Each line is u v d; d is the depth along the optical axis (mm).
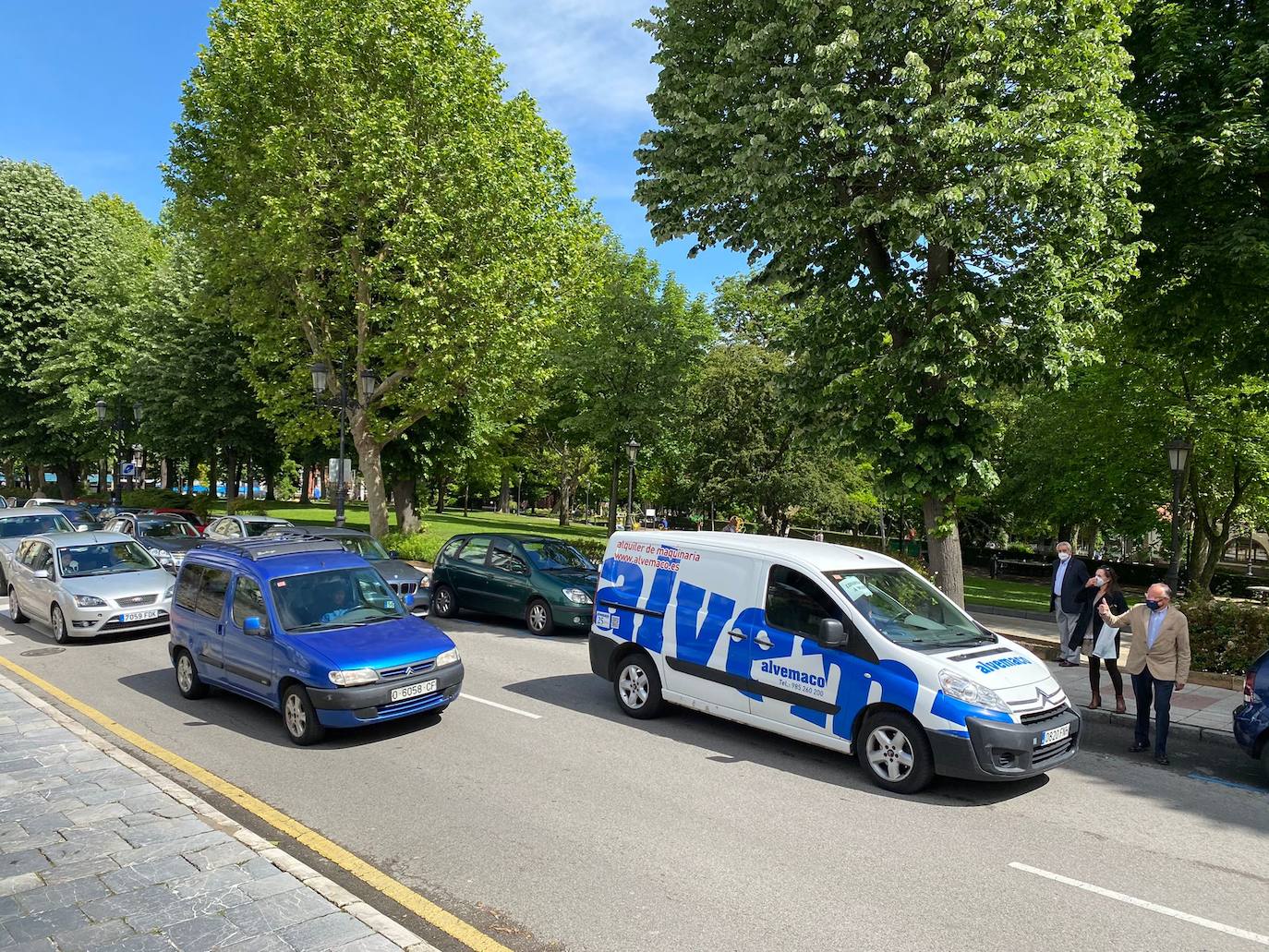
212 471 42000
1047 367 11273
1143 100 14219
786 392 13984
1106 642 9750
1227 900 4988
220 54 19578
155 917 4086
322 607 8406
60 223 37875
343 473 19828
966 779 7113
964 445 11836
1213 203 14148
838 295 13180
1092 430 23438
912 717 6621
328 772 6887
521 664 11352
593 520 68062
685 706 8484
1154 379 21734
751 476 27703
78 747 6941
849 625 7129
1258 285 14430
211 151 20938
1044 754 6645
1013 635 15188
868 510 32781
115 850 4891
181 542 19344
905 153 10734
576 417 29297
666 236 14039
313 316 21781
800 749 7805
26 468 51281
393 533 26078
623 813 6039
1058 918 4676
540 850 5395
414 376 21094
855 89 11609
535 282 20609
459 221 19266
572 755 7391
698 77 13391
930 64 11508
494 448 41594
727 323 35719
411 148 18766
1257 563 53625
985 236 11438
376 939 3928
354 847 5426
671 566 8641
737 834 5723
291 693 7688
